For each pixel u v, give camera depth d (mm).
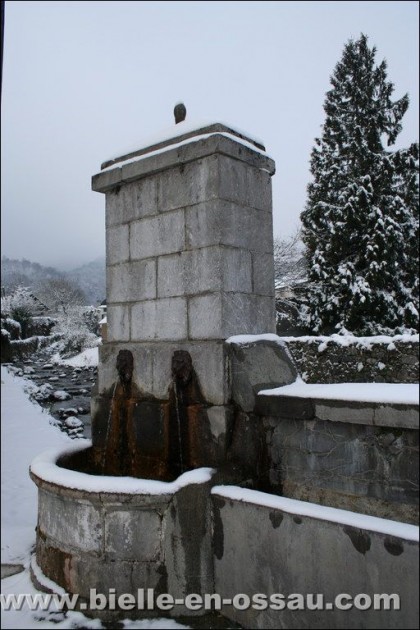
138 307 4090
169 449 3670
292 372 3701
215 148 3568
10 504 5445
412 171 16422
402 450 2756
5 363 20406
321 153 17953
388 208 15695
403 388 2945
